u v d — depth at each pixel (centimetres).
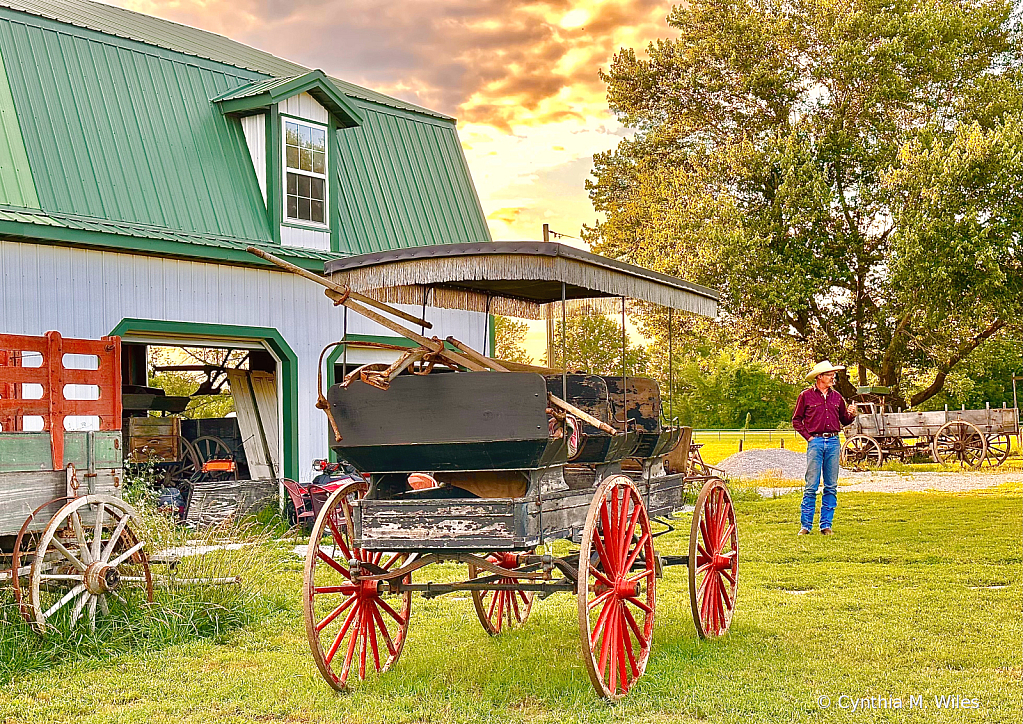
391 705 597
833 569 1025
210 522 1291
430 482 708
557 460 641
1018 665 653
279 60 2006
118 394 824
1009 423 2648
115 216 1322
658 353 3409
